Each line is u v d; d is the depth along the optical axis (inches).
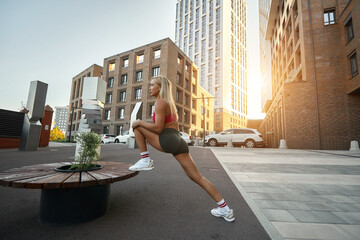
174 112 78.6
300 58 661.3
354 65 515.2
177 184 131.3
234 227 71.2
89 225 70.8
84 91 215.3
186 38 3083.2
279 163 236.2
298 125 568.7
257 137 592.4
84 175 71.1
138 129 79.1
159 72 1114.7
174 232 66.7
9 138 375.6
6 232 64.4
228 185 132.1
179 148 73.0
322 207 94.5
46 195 71.7
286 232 68.9
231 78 2891.2
